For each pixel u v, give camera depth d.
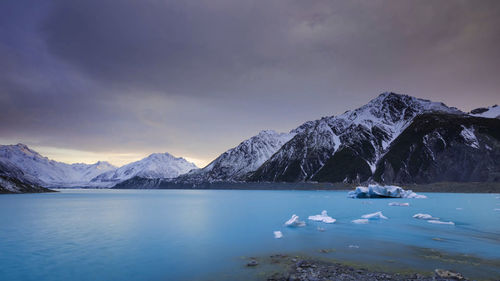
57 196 134.75
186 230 34.66
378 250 23.59
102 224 40.12
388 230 33.06
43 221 43.62
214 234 31.83
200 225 38.59
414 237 28.81
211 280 17.38
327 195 139.38
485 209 57.19
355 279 16.31
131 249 25.34
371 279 16.30
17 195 130.50
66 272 19.45
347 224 37.94
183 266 20.30
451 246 24.98
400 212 52.75
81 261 21.88
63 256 23.25
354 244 25.92
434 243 26.11
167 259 22.09
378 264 19.53
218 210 60.47
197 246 26.22
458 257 21.31
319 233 31.48
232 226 37.44
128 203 86.56
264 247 25.28
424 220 41.03
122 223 40.97
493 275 17.30
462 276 16.92
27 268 20.34
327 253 22.73
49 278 18.39
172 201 97.94
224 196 139.88
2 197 112.62
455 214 48.34
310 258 21.30
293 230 33.72
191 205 76.19
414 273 17.50
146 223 40.88
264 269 19.02
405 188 170.00
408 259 20.77
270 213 53.62
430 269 18.38
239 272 18.55
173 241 28.44
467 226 35.75
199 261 21.39
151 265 20.66
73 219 46.00
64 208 67.19
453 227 35.06
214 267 19.84
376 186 101.75
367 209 59.56
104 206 73.50
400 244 25.75
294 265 19.36
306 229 34.28
